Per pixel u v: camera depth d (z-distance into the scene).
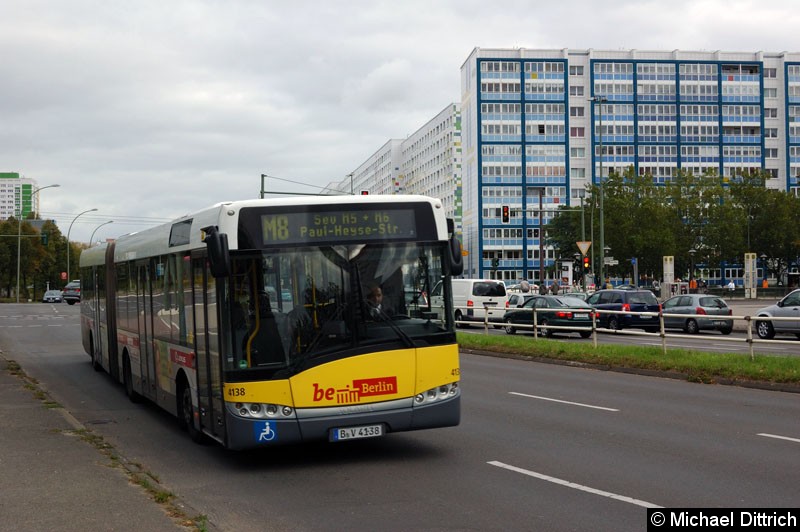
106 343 17.95
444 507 7.33
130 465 9.09
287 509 7.45
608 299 37.41
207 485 8.55
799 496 7.53
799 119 128.38
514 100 122.00
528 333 33.53
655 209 83.19
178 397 11.60
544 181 122.38
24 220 103.69
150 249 13.08
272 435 8.78
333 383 8.95
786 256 99.12
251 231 9.00
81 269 22.66
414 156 163.88
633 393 15.62
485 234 121.88
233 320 8.88
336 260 9.14
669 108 125.00
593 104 123.50
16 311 62.41
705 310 34.31
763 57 128.50
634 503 7.32
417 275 9.41
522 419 12.40
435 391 9.34
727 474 8.47
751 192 96.44
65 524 6.52
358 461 9.55
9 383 16.95
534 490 7.89
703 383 17.27
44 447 9.91
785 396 15.07
